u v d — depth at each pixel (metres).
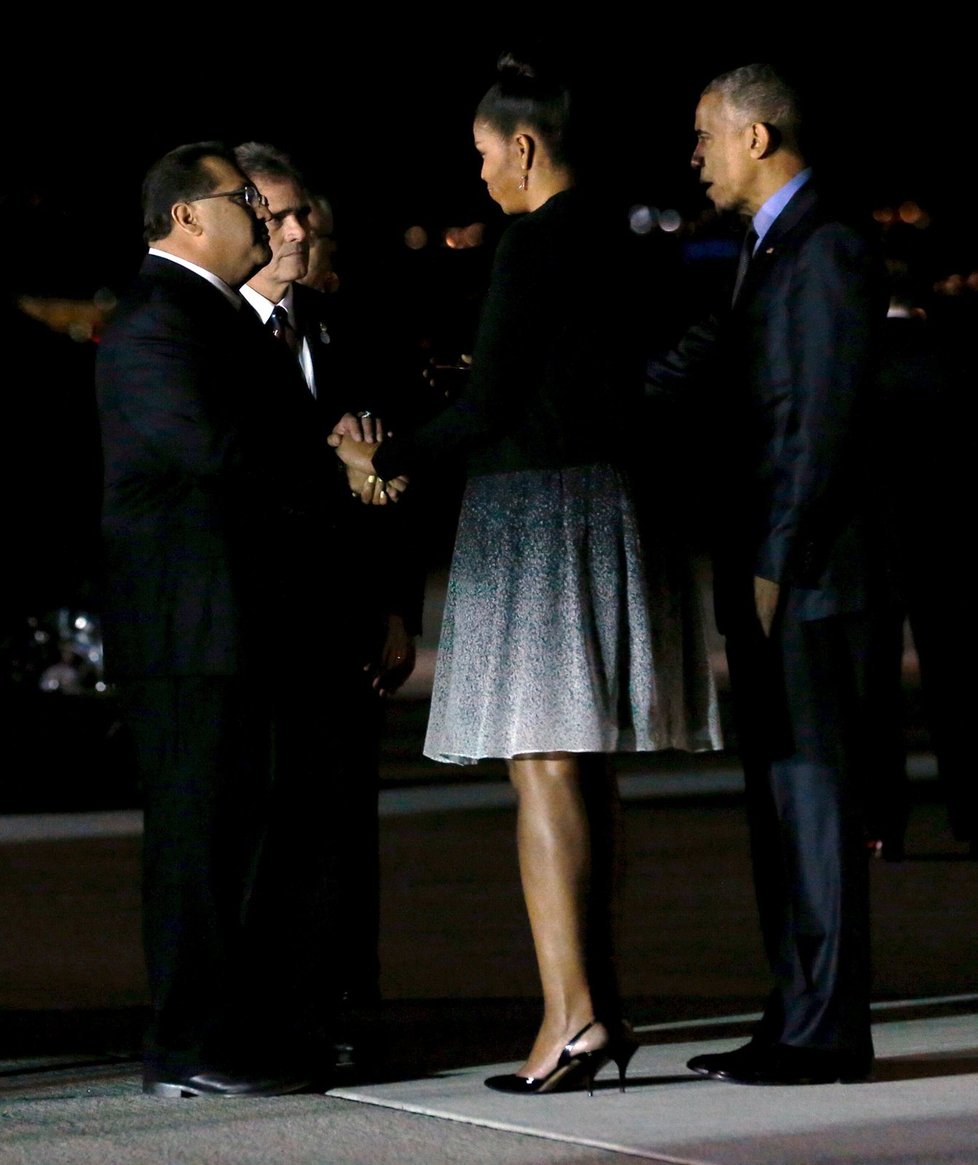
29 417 52.59
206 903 18.67
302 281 21.70
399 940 31.39
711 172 18.92
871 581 18.58
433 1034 21.91
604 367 18.47
